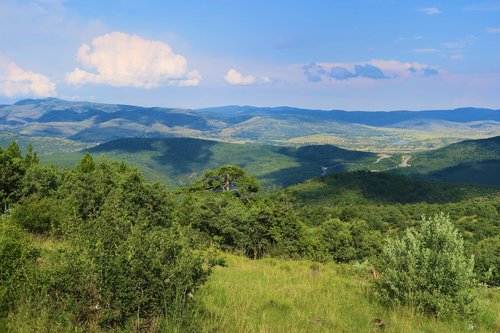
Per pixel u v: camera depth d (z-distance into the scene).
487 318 7.79
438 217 8.48
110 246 5.07
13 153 24.89
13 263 5.10
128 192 13.77
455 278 7.60
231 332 5.43
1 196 17.39
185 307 5.21
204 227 25.20
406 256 8.26
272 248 26.06
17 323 4.48
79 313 4.81
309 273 12.80
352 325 6.69
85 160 26.27
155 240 5.24
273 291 8.89
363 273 11.15
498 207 111.31
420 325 6.97
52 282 4.85
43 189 18.34
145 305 4.89
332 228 31.45
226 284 8.88
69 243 5.32
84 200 13.38
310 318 6.86
